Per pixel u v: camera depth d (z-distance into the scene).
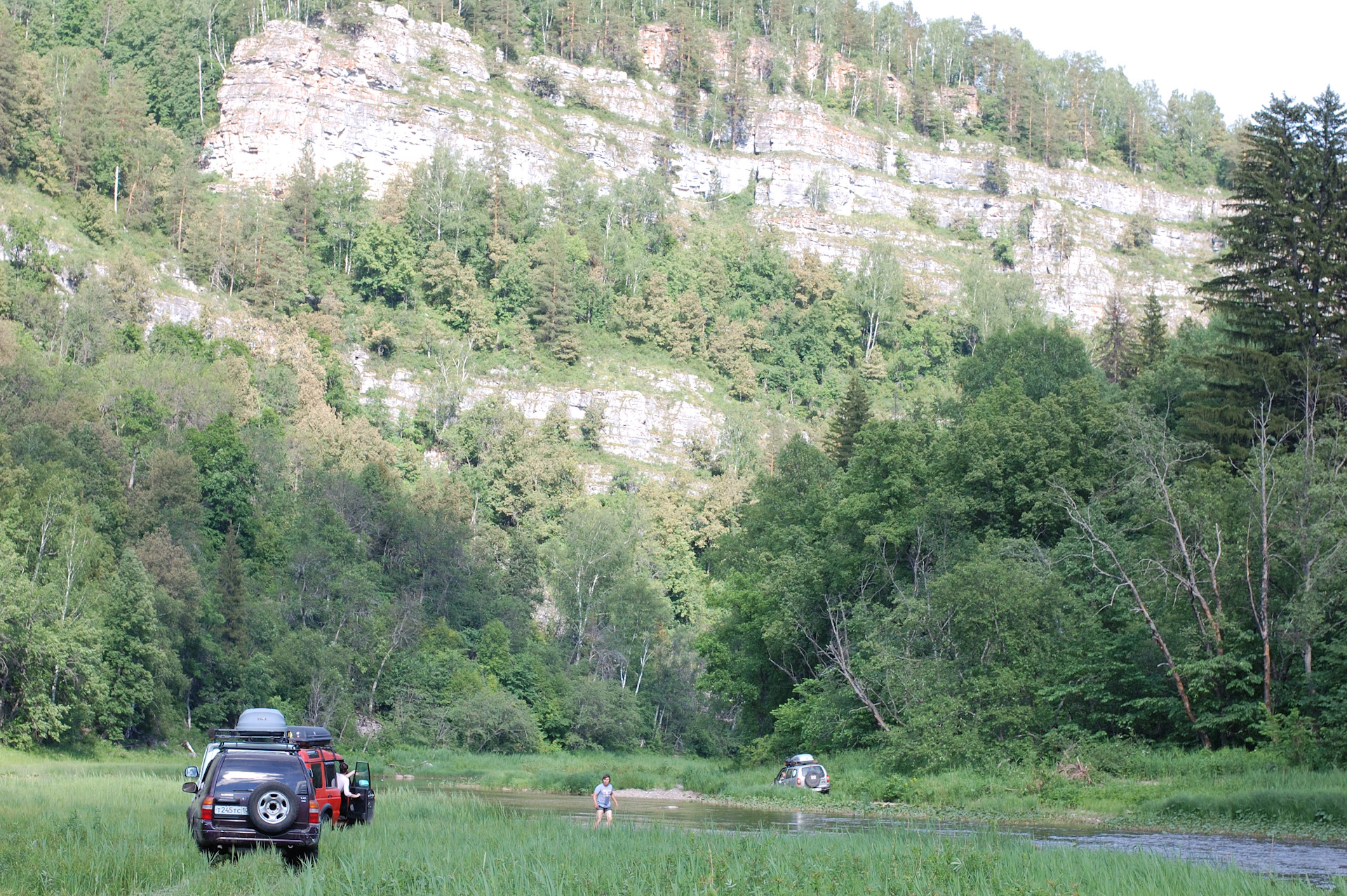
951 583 50.59
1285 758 39.72
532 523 144.50
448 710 94.88
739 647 69.62
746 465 174.62
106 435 95.94
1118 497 54.69
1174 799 35.41
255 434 117.81
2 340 108.50
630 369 189.38
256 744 23.78
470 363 179.12
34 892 18.02
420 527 117.12
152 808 30.30
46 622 65.88
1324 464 46.94
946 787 42.97
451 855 21.84
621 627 117.25
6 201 145.25
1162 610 47.06
